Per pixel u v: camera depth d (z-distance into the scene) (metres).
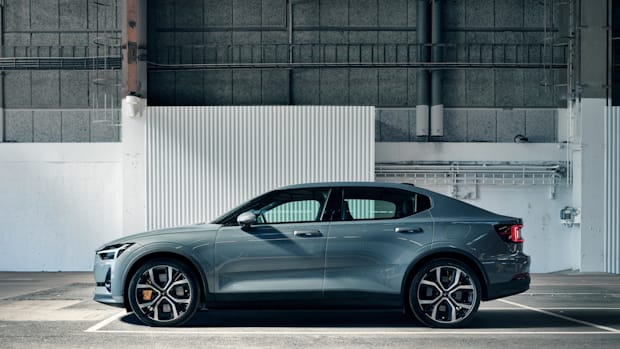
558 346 6.02
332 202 7.12
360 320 7.55
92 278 14.03
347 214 7.07
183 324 7.08
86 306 8.84
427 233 6.94
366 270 6.91
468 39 16.69
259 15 16.70
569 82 16.12
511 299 9.88
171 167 15.56
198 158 15.55
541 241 16.09
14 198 15.99
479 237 6.95
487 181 16.14
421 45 16.41
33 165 16.00
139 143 15.53
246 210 7.13
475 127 16.64
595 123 15.73
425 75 16.38
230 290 6.90
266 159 15.55
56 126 16.70
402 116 16.64
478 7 16.70
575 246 16.05
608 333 6.67
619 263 15.75
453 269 6.91
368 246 6.92
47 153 16.00
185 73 16.64
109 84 16.55
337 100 16.66
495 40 16.70
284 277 6.91
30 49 16.70
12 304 9.11
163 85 16.66
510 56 16.72
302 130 15.59
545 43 16.59
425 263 6.94
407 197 7.17
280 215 7.11
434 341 6.21
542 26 16.77
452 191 16.12
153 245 6.93
